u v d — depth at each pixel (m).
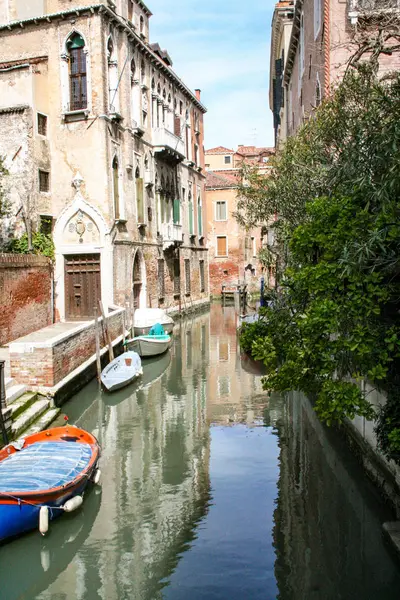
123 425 12.30
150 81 27.25
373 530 7.32
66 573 6.62
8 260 17.52
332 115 9.38
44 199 21.62
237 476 9.29
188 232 35.16
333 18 11.41
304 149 11.85
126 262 23.47
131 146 24.08
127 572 6.61
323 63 12.22
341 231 6.05
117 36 23.03
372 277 5.64
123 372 15.73
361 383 8.69
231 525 7.65
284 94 24.70
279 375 6.82
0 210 19.42
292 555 6.84
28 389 12.41
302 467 9.56
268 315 9.40
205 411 13.34
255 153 54.12
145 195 26.53
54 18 21.58
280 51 28.06
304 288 6.26
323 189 9.61
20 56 22.20
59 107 21.84
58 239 22.09
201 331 27.28
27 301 19.02
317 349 6.21
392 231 5.46
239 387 15.73
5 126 20.78
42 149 21.45
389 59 11.39
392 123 6.21
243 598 6.02
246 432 11.68
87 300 22.20
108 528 7.62
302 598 6.00
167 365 19.11
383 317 6.61
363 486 8.50
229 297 45.38
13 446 8.79
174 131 32.06
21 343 12.45
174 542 7.21
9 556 6.98
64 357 13.51
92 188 21.73
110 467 9.84
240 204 19.03
